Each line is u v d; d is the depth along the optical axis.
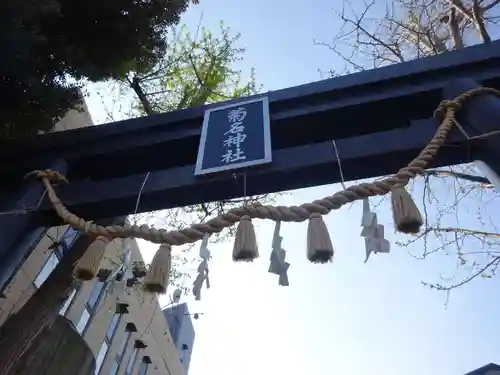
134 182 3.60
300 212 2.62
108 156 4.09
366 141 3.27
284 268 2.56
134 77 7.45
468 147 2.94
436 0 6.74
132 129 4.10
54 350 5.25
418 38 6.84
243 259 2.55
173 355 17.77
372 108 3.64
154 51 5.90
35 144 4.17
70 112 8.07
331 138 3.87
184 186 3.42
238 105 3.91
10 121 4.64
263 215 2.68
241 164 3.29
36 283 8.45
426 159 2.71
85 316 11.56
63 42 4.58
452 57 3.56
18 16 3.78
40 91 4.49
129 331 14.41
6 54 3.95
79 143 4.15
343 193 2.63
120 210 3.63
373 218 2.56
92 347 11.74
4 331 4.14
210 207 7.13
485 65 3.45
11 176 4.15
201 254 2.69
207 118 3.91
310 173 3.28
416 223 2.46
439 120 3.11
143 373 15.25
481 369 5.28
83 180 3.77
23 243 3.49
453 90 3.31
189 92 7.98
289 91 3.88
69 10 4.59
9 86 4.30
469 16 6.07
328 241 2.46
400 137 3.20
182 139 3.95
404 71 3.62
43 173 3.66
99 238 2.96
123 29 4.96
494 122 2.77
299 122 3.79
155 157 4.10
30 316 4.26
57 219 3.59
